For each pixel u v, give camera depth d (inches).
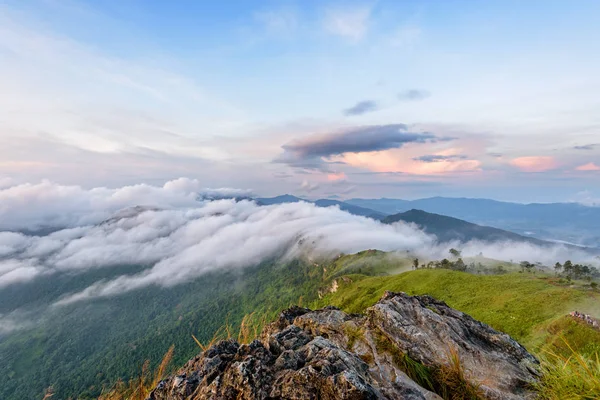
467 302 3848.4
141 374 323.3
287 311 432.8
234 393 238.2
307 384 226.4
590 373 222.4
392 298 410.3
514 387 273.4
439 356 300.0
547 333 2041.1
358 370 255.1
